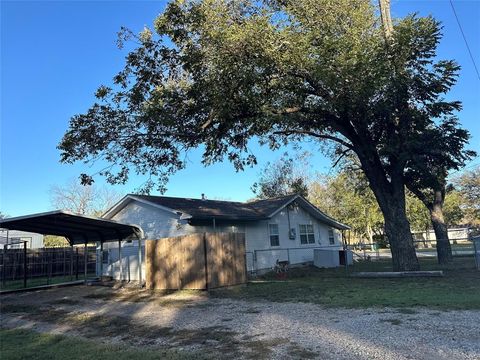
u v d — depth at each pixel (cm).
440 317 811
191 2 1303
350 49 1310
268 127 1595
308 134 1806
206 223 1989
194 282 1529
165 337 803
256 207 2491
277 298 1225
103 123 1458
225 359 614
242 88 1377
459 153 1645
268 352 639
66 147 1452
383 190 1697
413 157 1563
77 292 1695
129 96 1432
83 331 917
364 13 1490
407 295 1107
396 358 569
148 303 1291
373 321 812
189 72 1382
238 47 1309
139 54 1420
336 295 1199
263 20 1304
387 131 1656
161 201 2106
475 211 5300
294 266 2464
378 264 2453
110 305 1291
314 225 2752
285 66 1371
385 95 1460
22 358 687
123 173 1580
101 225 1803
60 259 2802
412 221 4872
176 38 1343
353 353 604
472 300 970
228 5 1378
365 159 1706
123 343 773
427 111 1619
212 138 1550
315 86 1506
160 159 1614
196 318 986
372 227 5056
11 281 2447
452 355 569
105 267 2295
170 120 1412
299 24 1392
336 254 2464
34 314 1195
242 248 1652
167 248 1639
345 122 1683
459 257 2558
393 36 1437
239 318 948
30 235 4038
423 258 2719
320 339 698
